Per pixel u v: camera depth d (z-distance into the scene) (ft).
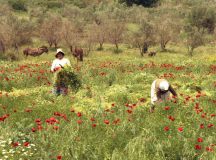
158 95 35.78
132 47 161.27
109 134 28.48
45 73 63.41
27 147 24.75
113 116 33.22
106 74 62.90
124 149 25.34
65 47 156.46
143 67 75.25
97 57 134.51
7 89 53.67
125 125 29.43
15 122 31.96
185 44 165.78
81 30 192.24
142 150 25.02
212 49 159.53
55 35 156.87
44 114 35.27
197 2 304.71
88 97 44.04
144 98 44.01
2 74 62.39
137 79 58.85
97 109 36.24
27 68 72.64
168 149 25.35
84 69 67.51
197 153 24.85
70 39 148.77
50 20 169.68
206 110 35.40
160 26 157.69
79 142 26.37
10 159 23.27
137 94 46.14
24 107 38.45
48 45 163.84
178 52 152.56
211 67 77.10
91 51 151.53
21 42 160.25
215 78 60.34
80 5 288.30
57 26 159.84
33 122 32.53
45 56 136.77
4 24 154.71
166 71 72.33
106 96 44.50
